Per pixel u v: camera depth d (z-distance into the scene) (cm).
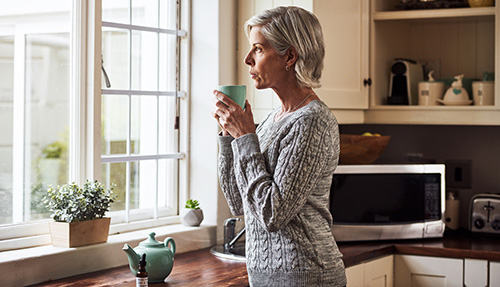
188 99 277
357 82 297
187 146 277
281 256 160
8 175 234
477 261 263
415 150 337
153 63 271
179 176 279
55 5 240
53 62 244
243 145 156
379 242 280
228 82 276
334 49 279
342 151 284
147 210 267
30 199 241
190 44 276
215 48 270
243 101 162
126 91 257
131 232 252
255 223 163
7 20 232
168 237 237
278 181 152
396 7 331
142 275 192
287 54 162
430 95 306
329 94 276
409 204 283
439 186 288
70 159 240
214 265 233
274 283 161
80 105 238
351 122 300
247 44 277
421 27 341
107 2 252
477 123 291
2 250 212
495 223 289
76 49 238
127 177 260
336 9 279
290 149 153
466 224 323
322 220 165
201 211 267
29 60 241
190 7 276
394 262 278
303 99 166
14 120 236
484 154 321
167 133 276
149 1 268
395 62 317
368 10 303
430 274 271
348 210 275
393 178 280
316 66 163
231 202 178
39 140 245
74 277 213
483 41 326
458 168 326
